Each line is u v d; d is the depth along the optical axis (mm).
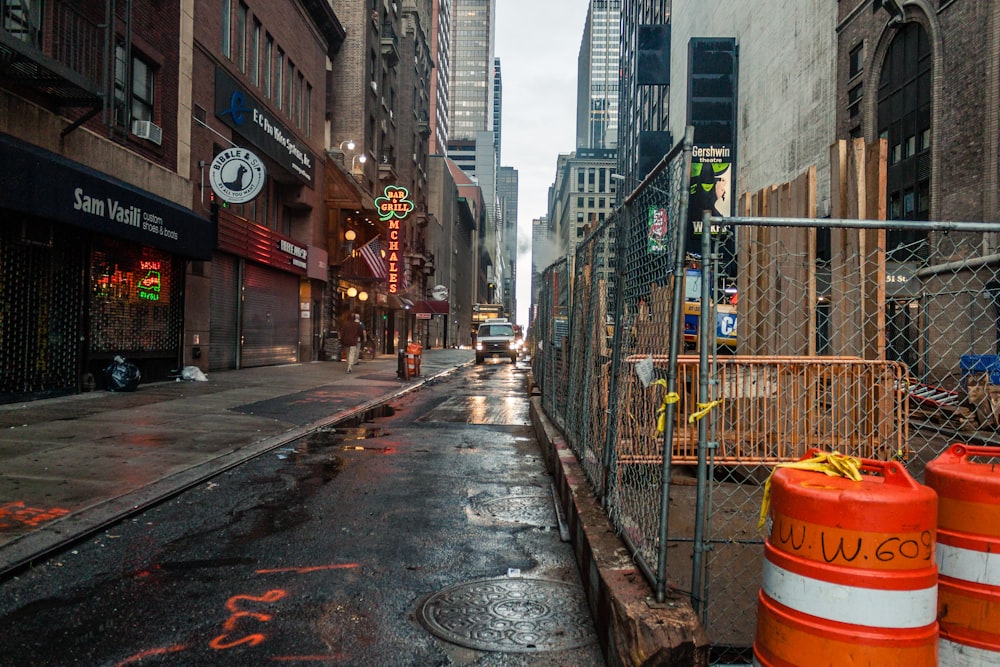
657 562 3248
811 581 2168
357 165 32344
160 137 14844
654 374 3627
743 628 3676
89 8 12258
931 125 23344
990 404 10641
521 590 4156
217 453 7781
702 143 47938
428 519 5652
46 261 11664
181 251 15070
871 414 5629
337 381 18344
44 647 3287
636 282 4113
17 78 10453
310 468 7516
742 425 6184
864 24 28609
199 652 3273
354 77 32781
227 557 4613
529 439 9984
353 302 32531
